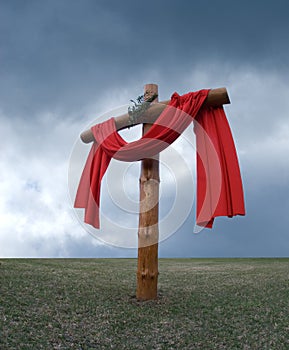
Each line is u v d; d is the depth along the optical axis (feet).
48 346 17.38
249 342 19.40
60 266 39.14
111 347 18.24
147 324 21.52
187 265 48.85
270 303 25.84
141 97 26.30
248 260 56.65
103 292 27.40
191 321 22.30
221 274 38.40
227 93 23.63
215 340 19.66
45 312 21.61
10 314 20.48
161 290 29.45
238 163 23.43
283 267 42.55
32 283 27.68
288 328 21.24
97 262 48.03
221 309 24.62
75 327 20.06
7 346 16.76
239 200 22.57
